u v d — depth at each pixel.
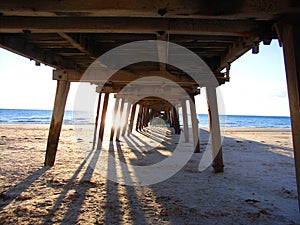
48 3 1.62
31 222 2.14
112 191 3.06
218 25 2.11
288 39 1.76
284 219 2.27
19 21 2.11
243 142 10.37
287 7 1.62
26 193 2.88
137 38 3.03
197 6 1.62
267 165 5.01
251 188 3.27
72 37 2.57
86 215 2.31
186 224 2.16
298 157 1.79
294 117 1.79
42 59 3.66
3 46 2.80
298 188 1.84
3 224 2.09
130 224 2.14
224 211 2.45
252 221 2.23
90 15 1.68
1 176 3.63
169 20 2.08
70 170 4.13
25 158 5.19
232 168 4.62
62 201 2.66
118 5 1.59
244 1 1.63
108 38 3.08
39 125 22.67
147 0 1.60
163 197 2.86
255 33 2.12
